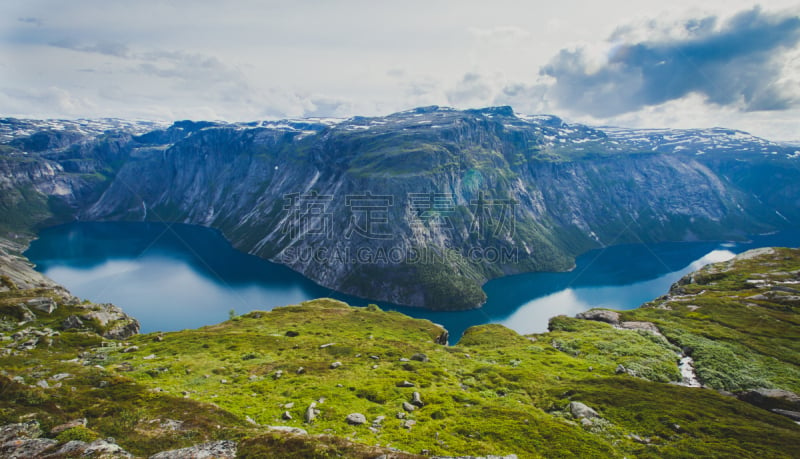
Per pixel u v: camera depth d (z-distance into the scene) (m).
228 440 27.78
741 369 66.94
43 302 84.31
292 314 115.88
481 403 43.66
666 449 36.34
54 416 29.39
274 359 62.53
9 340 64.19
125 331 85.06
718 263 165.75
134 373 50.41
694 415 43.91
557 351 79.88
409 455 26.03
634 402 47.25
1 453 24.12
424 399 43.22
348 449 26.36
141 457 24.89
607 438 38.53
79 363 54.66
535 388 53.25
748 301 111.25
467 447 31.97
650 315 106.88
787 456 35.34
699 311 105.06
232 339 74.94
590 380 57.47
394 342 81.62
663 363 70.00
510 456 27.84
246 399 41.31
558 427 37.91
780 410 51.81
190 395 42.34
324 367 56.53
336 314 118.56
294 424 35.22
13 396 31.67
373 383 48.19
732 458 34.59
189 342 72.44
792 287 119.19
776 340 82.19
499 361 72.00
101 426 29.03
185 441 27.94
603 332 92.38
